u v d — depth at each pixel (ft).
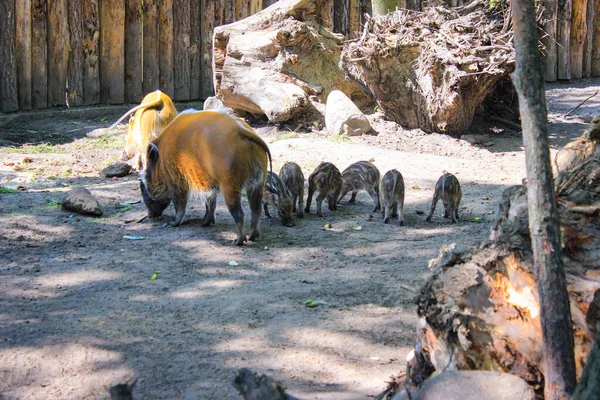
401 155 37.14
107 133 44.98
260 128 43.80
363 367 15.98
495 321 11.95
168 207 29.76
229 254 23.77
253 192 24.76
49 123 47.32
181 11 52.70
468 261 12.57
